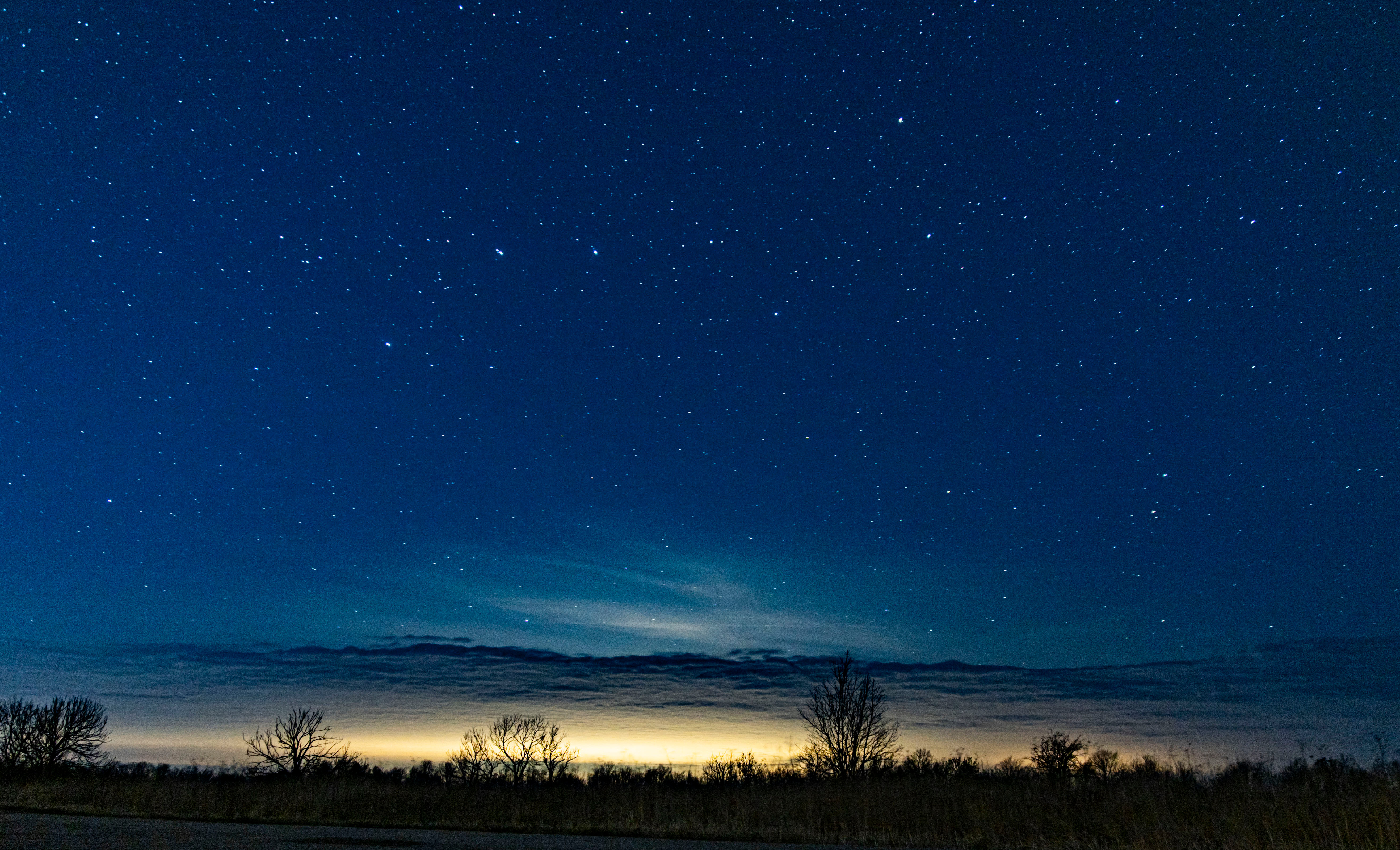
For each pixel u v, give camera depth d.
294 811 20.00
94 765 30.00
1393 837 13.16
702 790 24.00
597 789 24.34
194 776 26.67
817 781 26.16
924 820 18.05
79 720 31.27
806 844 15.69
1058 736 26.25
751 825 18.67
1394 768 15.32
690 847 14.50
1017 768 24.73
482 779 27.97
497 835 16.31
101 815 18.77
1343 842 13.41
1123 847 14.55
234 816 18.89
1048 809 17.77
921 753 28.56
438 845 13.86
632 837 16.52
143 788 22.36
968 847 15.55
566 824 18.38
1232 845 13.70
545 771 28.42
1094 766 21.53
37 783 23.97
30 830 14.64
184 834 14.59
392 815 19.66
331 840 14.48
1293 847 13.34
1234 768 17.45
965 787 20.27
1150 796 16.47
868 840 16.23
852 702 29.38
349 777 26.44
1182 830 15.07
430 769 29.84
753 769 27.16
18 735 30.12
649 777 26.69
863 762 27.94
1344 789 15.21
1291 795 15.66
